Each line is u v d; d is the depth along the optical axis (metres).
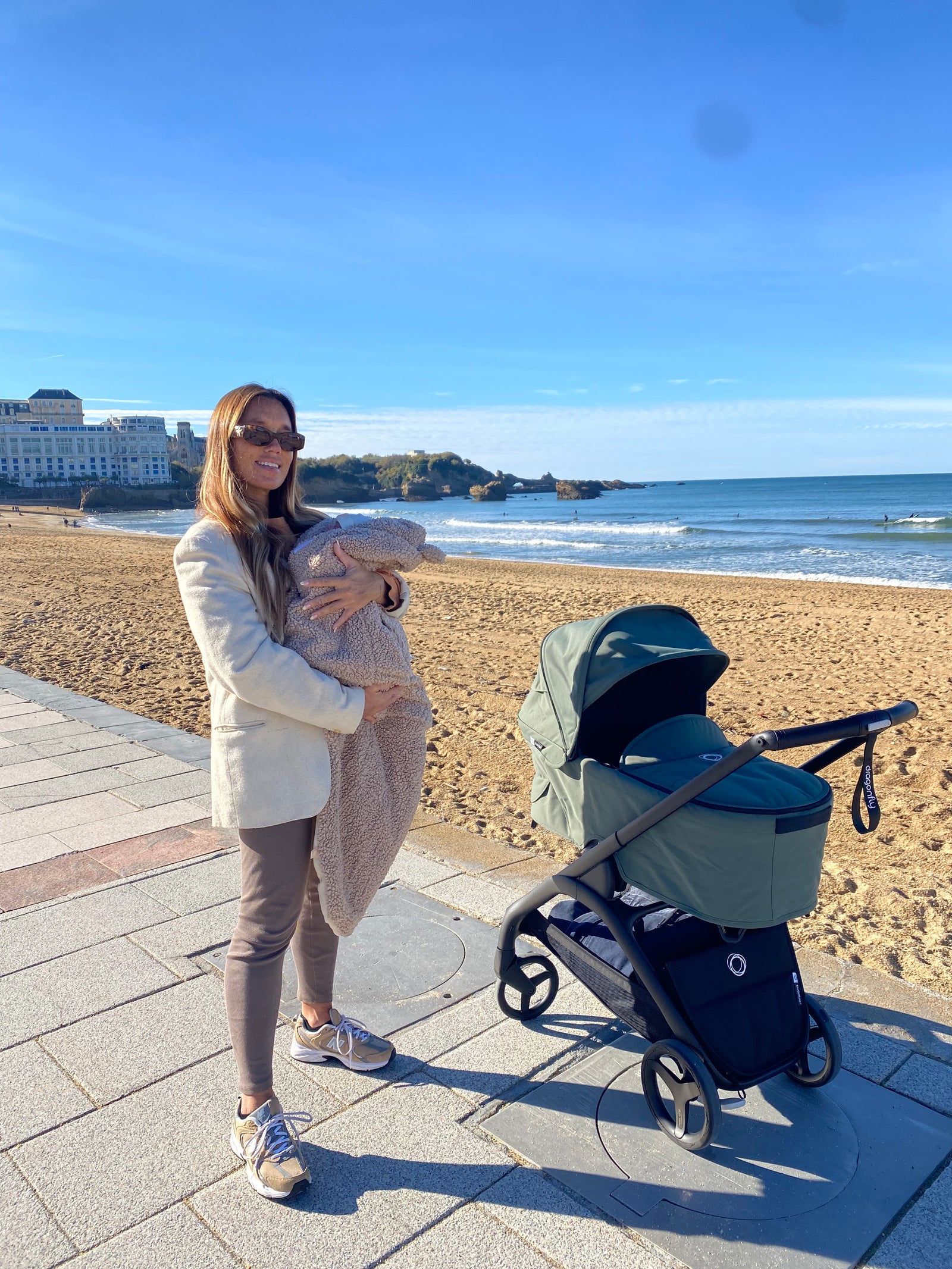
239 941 2.12
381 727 2.34
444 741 6.73
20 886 3.67
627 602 16.22
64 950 3.15
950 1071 2.55
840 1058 2.34
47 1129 2.26
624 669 2.37
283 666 1.92
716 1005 2.19
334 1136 2.25
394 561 2.11
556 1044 2.65
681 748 2.42
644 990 2.28
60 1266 1.85
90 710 6.75
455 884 3.71
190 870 3.82
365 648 2.08
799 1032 2.31
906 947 3.48
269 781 2.02
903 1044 2.67
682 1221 2.00
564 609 15.34
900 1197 2.08
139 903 3.51
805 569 25.14
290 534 2.24
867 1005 2.89
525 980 2.71
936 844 4.66
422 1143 2.23
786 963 2.37
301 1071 2.51
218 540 1.99
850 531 42.97
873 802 2.13
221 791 2.05
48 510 118.38
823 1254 1.91
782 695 8.30
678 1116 2.21
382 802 2.29
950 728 6.90
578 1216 2.01
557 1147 2.22
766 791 2.11
